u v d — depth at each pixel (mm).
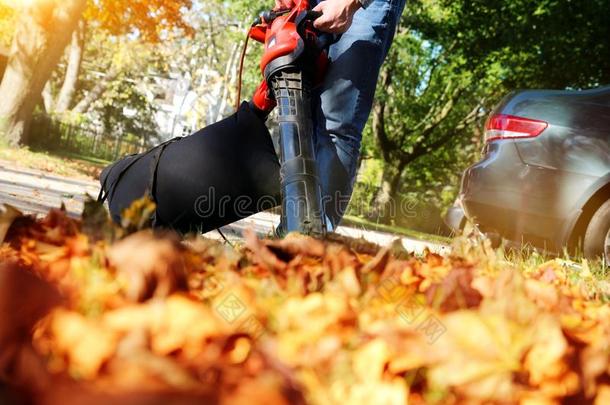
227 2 28719
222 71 39844
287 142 2363
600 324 1253
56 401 647
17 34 20359
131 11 27000
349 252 1521
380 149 30516
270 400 649
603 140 5828
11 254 1127
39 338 758
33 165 16609
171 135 53938
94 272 980
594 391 920
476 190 6043
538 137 5898
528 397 871
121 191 2613
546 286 1434
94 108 48000
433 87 29641
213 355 806
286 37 2537
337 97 2895
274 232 2371
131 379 661
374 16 2941
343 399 823
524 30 22516
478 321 907
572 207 5812
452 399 854
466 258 1989
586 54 22078
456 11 24219
